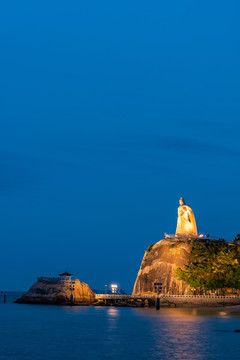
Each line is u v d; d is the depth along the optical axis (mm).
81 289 188500
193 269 168625
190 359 65188
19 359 65750
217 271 161875
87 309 163875
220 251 171500
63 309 164625
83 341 82812
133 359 65438
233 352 70062
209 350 71812
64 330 99938
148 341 81562
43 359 65750
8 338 87500
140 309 161500
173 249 193250
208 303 160750
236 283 157750
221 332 92062
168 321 113438
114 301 185250
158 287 155625
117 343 80000
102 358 66312
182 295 166875
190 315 131000
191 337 85500
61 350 73250
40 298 195625
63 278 193250
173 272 186875
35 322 117812
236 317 123250
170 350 72250
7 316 136375
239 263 163500
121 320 118875
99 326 106312
